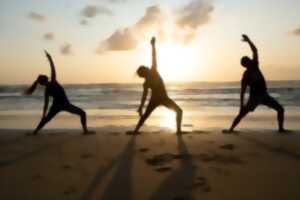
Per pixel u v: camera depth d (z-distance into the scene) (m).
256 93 8.33
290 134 8.12
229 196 3.91
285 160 5.50
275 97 33.28
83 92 56.94
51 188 4.30
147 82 8.30
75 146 6.96
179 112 8.38
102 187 4.30
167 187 4.25
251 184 4.32
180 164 5.32
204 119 15.16
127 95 45.84
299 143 6.88
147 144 7.01
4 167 5.34
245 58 8.28
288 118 14.67
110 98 39.19
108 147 6.78
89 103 30.77
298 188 4.14
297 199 3.80
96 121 14.93
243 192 4.04
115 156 5.96
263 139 7.42
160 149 6.46
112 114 18.70
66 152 6.39
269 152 6.09
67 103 8.72
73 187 4.32
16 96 44.06
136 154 6.08
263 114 16.72
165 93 8.36
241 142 7.08
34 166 5.38
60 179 4.67
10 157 6.04
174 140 7.42
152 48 8.16
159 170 4.98
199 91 57.22
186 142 7.16
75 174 4.89
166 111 20.89
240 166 5.16
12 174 4.94
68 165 5.40
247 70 8.28
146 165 5.31
